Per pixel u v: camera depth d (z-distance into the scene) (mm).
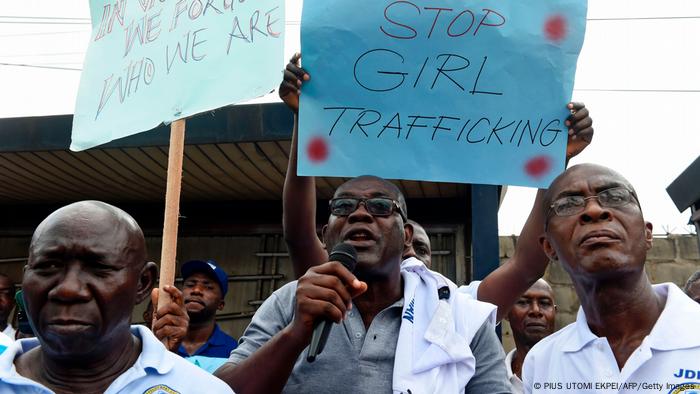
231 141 4727
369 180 2322
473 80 2447
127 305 1540
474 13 2469
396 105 2418
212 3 2619
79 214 1519
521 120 2439
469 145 2418
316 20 2436
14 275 6574
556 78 2455
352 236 2229
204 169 5488
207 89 2516
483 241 4949
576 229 1974
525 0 2486
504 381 2123
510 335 6539
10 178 5785
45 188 6094
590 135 2455
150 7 2859
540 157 2418
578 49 2465
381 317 2203
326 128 2385
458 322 2186
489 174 2406
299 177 2537
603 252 1894
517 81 2455
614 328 1981
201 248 6520
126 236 1553
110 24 3020
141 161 5320
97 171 5594
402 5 2463
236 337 6320
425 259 3354
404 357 2055
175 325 2529
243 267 6438
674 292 2002
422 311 2209
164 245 2531
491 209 5004
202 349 3824
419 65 2445
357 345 2137
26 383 1473
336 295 1784
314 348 1713
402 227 2307
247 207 6508
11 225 6680
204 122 4758
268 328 2178
